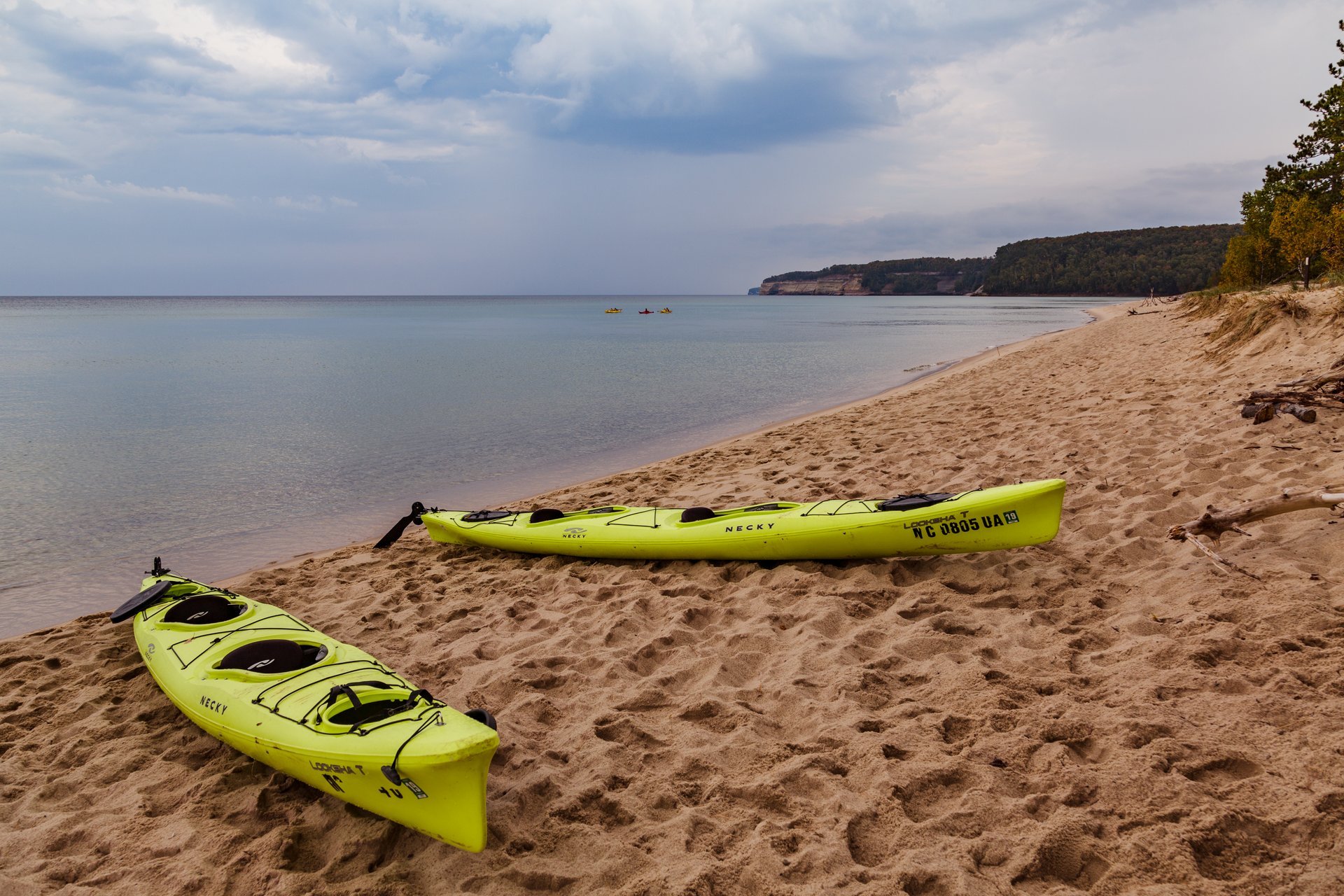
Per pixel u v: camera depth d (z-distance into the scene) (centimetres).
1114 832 293
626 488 1027
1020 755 347
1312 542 518
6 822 370
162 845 341
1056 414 1170
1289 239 2978
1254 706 354
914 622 501
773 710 413
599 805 344
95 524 951
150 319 9194
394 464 1271
